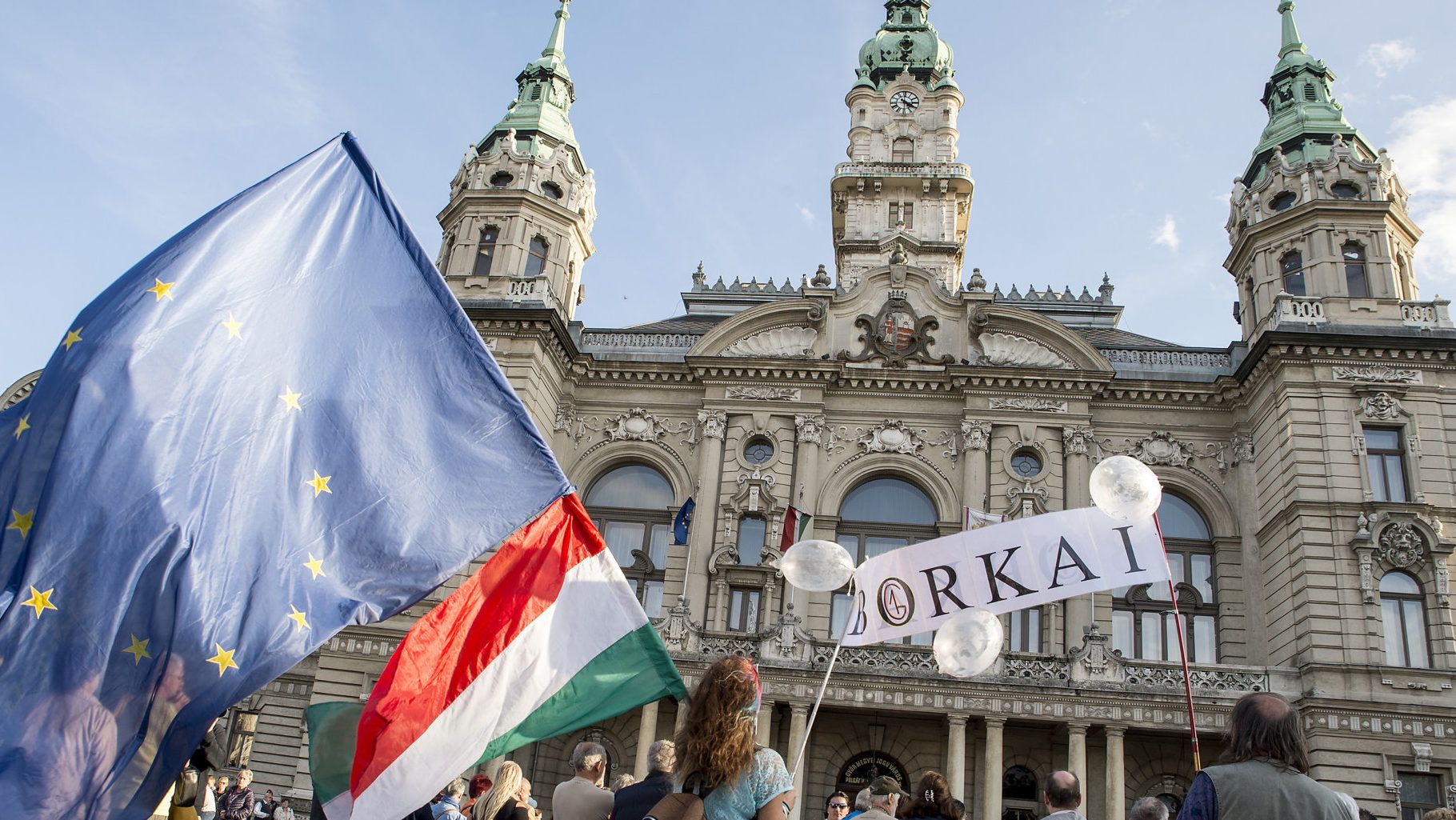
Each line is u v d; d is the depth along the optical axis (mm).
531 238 45750
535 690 8914
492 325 41844
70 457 7277
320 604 7949
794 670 34906
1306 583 34969
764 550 39844
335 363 8633
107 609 7090
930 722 36469
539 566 9258
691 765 6156
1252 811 5547
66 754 6738
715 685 6281
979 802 35281
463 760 8516
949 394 42562
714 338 43812
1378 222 40188
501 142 47906
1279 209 42312
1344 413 37000
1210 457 41000
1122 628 38969
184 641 7273
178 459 7629
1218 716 33312
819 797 35969
